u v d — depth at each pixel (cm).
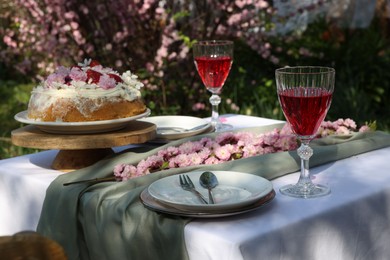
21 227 207
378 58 616
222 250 144
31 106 209
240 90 562
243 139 211
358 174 191
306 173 178
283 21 566
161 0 495
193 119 249
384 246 181
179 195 166
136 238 161
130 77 219
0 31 623
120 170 192
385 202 179
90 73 208
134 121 225
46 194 190
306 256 158
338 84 570
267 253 149
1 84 666
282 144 206
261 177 171
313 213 159
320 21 653
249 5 525
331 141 219
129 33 501
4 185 210
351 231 170
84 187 183
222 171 178
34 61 595
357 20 677
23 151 481
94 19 514
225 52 246
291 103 166
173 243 153
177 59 511
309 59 608
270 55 579
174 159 194
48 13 500
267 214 158
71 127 200
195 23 518
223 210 154
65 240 182
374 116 546
